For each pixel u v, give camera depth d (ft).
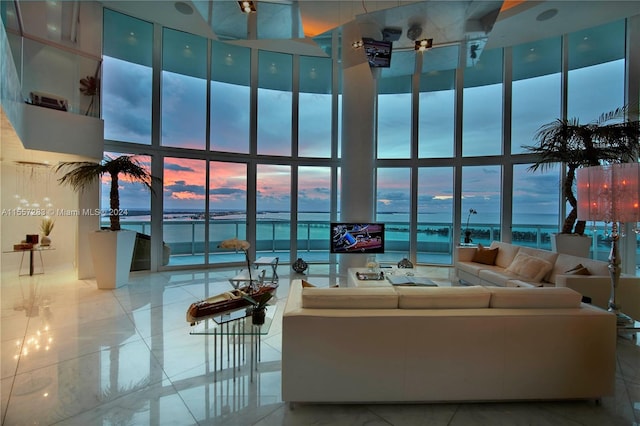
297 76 21.76
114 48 17.88
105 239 14.87
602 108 18.06
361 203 19.07
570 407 6.44
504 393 6.41
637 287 10.39
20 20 13.03
